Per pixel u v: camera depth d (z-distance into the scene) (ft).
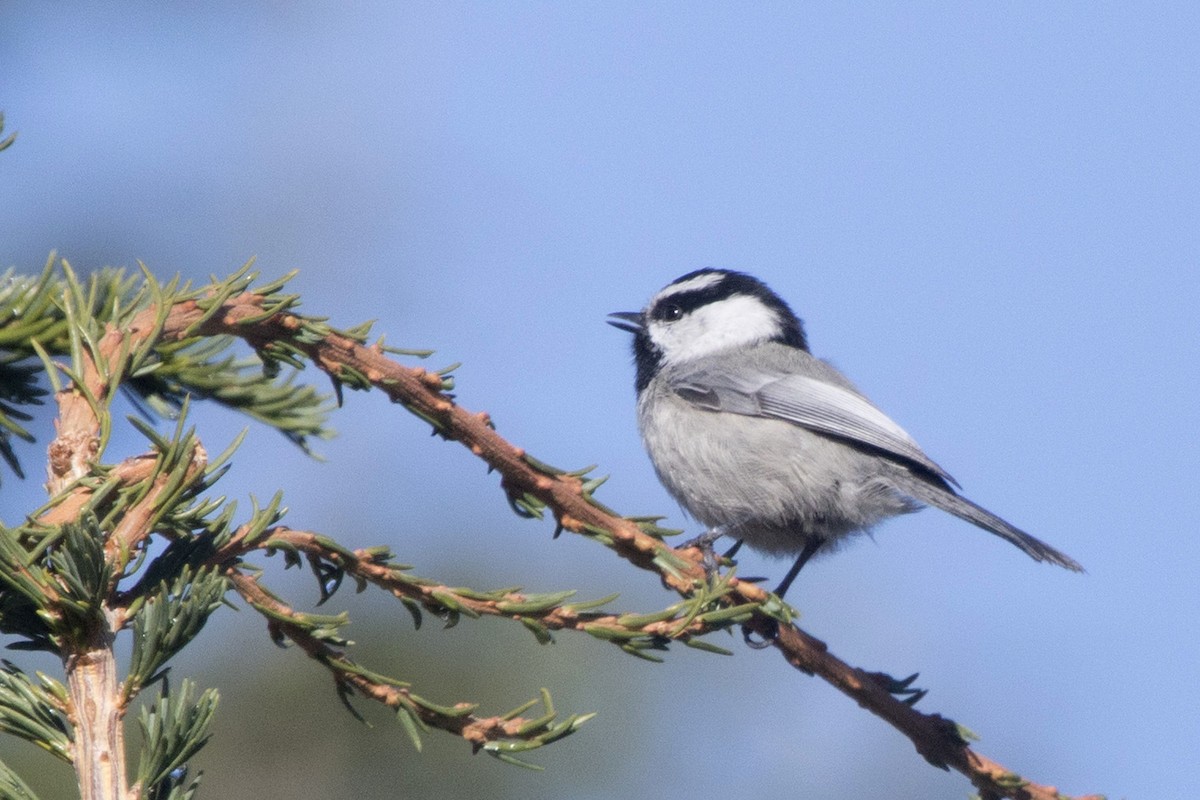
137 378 22.49
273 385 23.16
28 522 14.90
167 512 15.55
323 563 17.58
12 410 21.26
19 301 20.88
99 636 14.03
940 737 20.57
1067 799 19.89
